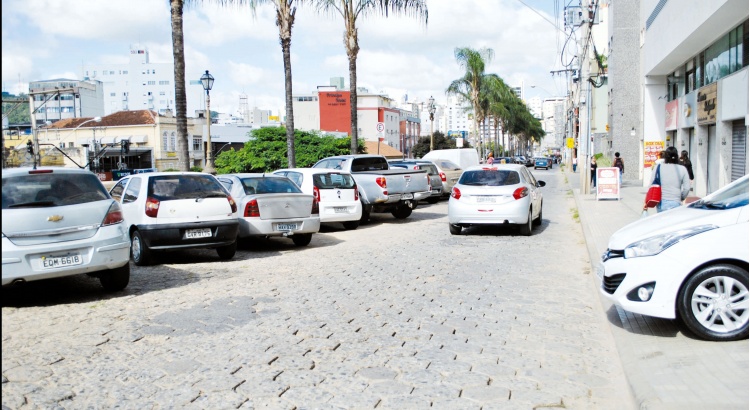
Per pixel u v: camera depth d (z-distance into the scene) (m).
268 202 11.93
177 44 17.42
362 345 5.72
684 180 10.51
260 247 12.74
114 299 7.64
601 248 11.21
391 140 113.00
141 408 4.26
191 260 10.96
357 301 7.52
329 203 14.88
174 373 4.96
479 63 56.81
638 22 38.31
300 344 5.74
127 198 10.70
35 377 4.85
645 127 31.19
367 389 4.62
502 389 4.62
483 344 5.77
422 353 5.49
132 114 76.38
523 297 7.78
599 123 64.19
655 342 5.52
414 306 7.27
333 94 103.38
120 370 5.02
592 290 8.20
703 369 4.70
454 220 14.03
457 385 4.70
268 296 7.81
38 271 7.05
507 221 13.64
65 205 7.32
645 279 5.56
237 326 6.35
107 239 7.54
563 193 30.34
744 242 5.29
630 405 4.36
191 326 6.35
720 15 16.78
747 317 5.36
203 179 10.80
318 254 11.66
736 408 3.85
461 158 30.23
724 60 19.75
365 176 17.02
